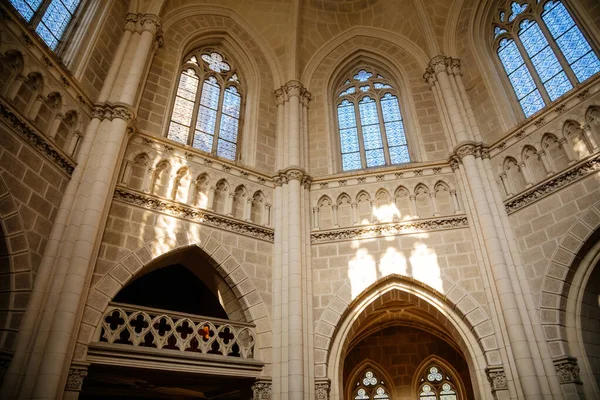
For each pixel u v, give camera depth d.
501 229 14.70
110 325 12.85
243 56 21.16
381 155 19.28
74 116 13.61
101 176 13.09
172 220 14.61
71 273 11.48
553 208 13.96
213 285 15.52
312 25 22.17
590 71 15.02
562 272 13.13
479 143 16.39
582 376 12.29
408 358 20.75
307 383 13.65
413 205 16.61
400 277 15.38
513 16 18.52
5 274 10.62
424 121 19.16
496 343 13.47
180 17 19.62
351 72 22.27
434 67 19.28
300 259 15.54
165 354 12.58
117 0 16.78
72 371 10.99
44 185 11.96
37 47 12.49
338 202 17.28
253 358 14.03
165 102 17.31
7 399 9.66
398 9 21.84
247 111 19.69
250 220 16.16
